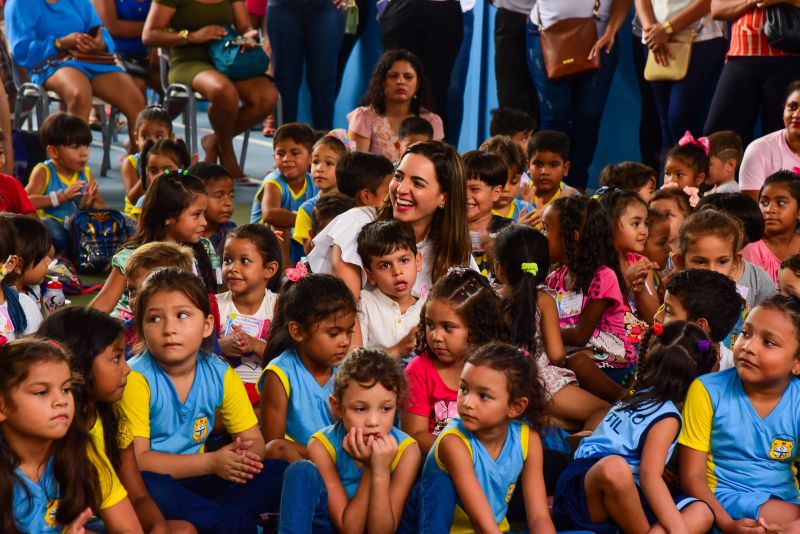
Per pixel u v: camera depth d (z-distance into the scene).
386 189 4.38
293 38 7.73
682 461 2.81
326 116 8.06
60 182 5.60
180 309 2.64
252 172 8.19
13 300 3.35
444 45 7.18
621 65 7.38
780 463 2.81
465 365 2.61
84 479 2.33
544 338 3.43
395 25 7.13
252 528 2.69
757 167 5.06
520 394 2.58
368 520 2.55
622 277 3.76
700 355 2.81
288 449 2.84
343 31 7.88
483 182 4.03
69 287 5.01
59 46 7.09
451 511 2.56
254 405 3.42
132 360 2.75
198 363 2.82
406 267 3.27
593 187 7.68
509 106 7.09
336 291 2.87
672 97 6.40
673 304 3.12
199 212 3.83
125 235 5.44
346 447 2.57
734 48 5.77
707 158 5.28
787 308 2.71
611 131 7.53
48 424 2.20
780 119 5.68
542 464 2.79
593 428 3.36
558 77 6.63
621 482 2.59
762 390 2.77
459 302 2.88
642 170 4.98
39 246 3.58
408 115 6.21
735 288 3.18
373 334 3.34
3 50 7.46
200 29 7.16
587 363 3.62
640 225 3.93
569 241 3.68
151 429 2.73
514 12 6.92
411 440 2.69
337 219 3.50
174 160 5.23
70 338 2.40
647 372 2.84
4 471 2.22
